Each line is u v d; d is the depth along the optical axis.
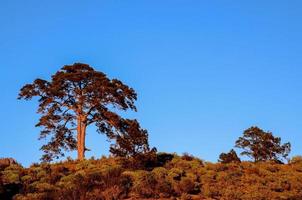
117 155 43.16
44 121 54.97
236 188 37.66
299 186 39.19
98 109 54.78
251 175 40.66
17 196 35.16
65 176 39.06
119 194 35.41
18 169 41.47
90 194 34.88
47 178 38.75
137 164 41.12
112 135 54.09
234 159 48.62
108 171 39.03
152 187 36.28
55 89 55.00
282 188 38.84
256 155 54.38
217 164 43.34
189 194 36.41
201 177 39.59
